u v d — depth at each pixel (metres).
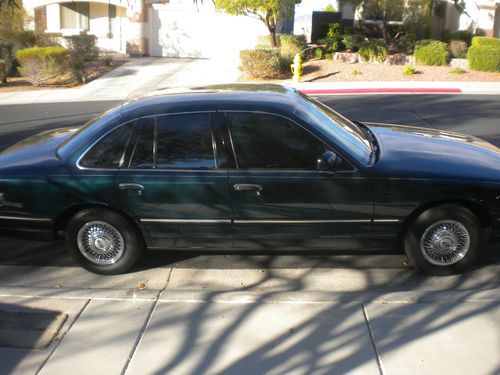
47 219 5.21
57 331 4.32
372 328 4.24
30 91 19.53
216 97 5.31
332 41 22.56
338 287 5.09
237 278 5.31
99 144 5.17
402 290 4.99
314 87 18.19
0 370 3.92
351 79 19.36
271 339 4.15
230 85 6.12
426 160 5.07
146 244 5.28
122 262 5.33
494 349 3.95
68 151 5.29
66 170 5.15
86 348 4.12
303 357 3.94
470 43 23.95
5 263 5.77
